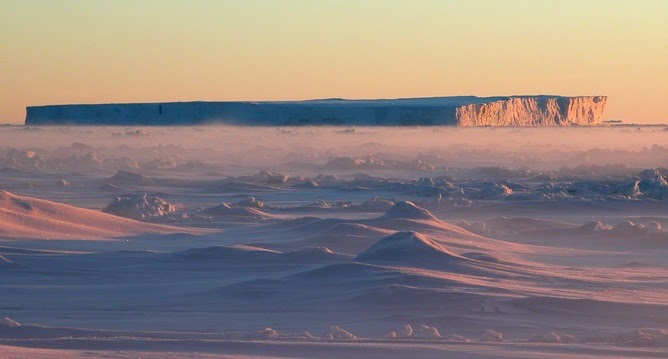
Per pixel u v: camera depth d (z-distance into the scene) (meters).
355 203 67.12
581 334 19.11
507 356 14.19
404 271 26.77
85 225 44.09
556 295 24.16
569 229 45.09
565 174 108.25
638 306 21.97
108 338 15.70
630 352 14.94
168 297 24.55
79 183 89.44
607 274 29.92
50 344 15.12
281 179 95.75
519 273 28.64
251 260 32.00
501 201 66.31
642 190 72.94
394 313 21.66
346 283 25.53
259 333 17.39
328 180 96.56
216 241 40.84
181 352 14.27
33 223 42.31
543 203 64.00
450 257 29.62
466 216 58.12
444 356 14.15
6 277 28.50
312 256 32.53
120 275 29.20
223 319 21.17
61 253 34.19
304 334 17.53
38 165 117.06
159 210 53.56
